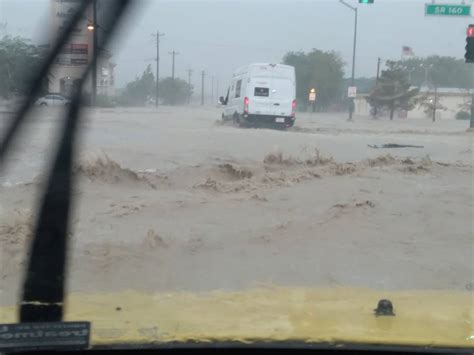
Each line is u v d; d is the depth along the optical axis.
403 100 40.84
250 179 10.31
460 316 3.74
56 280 4.94
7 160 10.53
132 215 7.54
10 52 17.89
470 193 9.62
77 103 15.17
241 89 24.97
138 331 3.33
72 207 7.59
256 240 6.76
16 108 15.34
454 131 26.28
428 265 5.99
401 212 8.26
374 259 6.16
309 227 7.36
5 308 3.94
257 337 3.24
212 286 4.93
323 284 5.14
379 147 16.91
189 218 7.59
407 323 3.56
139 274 5.30
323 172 11.13
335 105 46.34
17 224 6.66
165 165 11.55
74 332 3.13
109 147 13.63
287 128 24.56
